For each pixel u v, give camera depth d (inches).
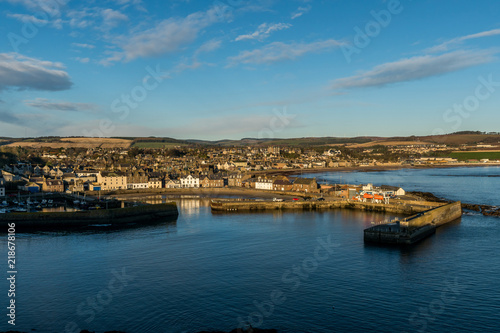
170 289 2315.5
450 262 2849.4
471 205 5600.4
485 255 3034.0
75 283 2431.1
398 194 6279.5
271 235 3769.7
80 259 2955.2
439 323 1888.5
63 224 4407.0
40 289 2333.9
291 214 5167.3
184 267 2736.2
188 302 2129.7
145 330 1830.7
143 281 2452.0
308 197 6870.1
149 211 4842.5
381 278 2500.0
